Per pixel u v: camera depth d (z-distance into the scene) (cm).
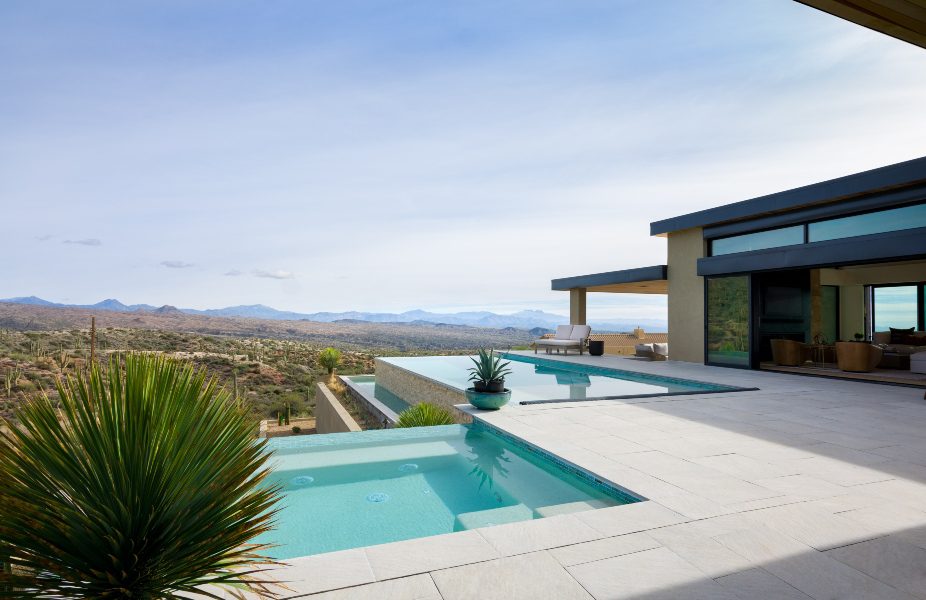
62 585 153
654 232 1466
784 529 308
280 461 520
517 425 598
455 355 1850
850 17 205
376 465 511
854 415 659
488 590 238
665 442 518
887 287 1433
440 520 386
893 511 336
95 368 181
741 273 1217
